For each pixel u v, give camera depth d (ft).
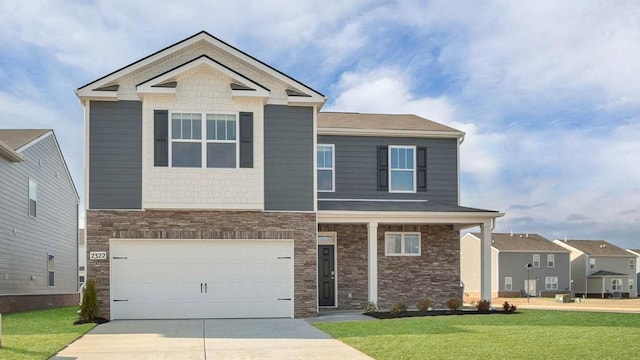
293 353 35.99
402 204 68.85
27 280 77.71
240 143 56.95
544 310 65.46
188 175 55.98
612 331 43.93
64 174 95.76
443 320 52.49
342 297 68.28
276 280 57.88
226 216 57.26
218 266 57.16
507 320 52.37
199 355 35.40
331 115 77.71
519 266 198.29
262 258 57.82
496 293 195.62
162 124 56.03
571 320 52.54
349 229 69.26
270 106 58.85
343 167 70.38
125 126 56.34
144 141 55.67
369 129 70.54
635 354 33.83
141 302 55.83
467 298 148.77
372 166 70.90
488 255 64.69
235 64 59.41
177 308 56.34
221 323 52.06
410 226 70.69
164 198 55.52
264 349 37.52
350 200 69.92
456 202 72.18
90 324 50.80
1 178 68.39
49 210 87.76
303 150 59.06
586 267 221.66
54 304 89.15
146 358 34.37
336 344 39.29
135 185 56.03
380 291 69.31
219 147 56.75
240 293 57.26
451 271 70.90
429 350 35.53
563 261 202.80
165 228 56.34
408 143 71.97
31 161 79.41
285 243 58.29
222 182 56.44
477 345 37.22
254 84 56.95
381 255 69.77
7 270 70.13
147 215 56.08
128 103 56.54
